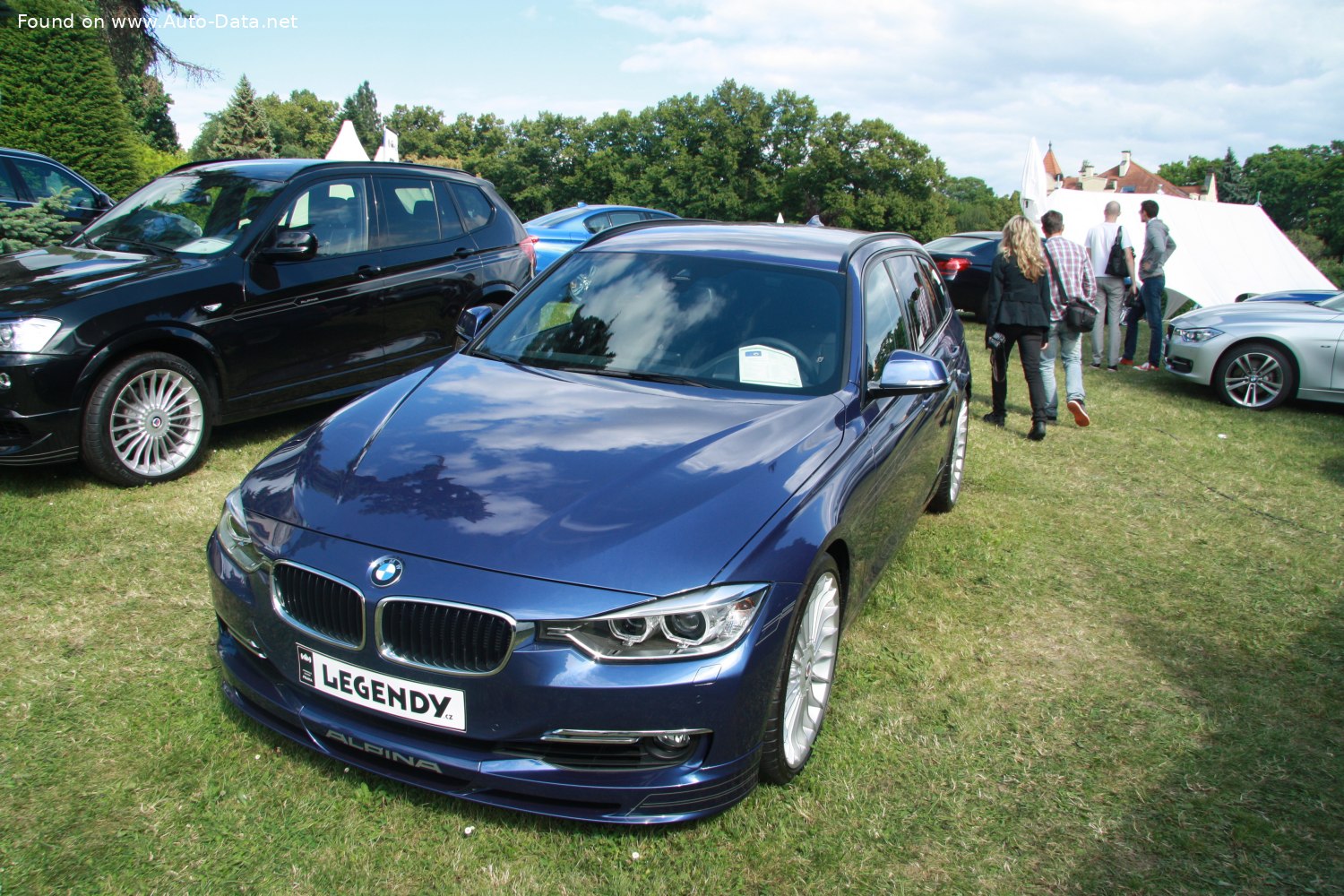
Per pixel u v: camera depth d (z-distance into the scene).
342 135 19.81
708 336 3.41
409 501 2.44
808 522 2.54
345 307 5.61
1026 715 3.20
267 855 2.29
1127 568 4.63
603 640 2.17
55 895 2.12
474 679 2.18
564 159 87.44
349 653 2.28
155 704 2.86
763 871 2.35
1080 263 7.24
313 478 2.63
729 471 2.59
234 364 5.07
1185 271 15.00
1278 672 3.64
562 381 3.24
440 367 3.44
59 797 2.43
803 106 80.69
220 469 5.03
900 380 3.21
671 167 80.19
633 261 3.86
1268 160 114.38
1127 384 9.82
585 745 2.25
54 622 3.32
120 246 5.29
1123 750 3.03
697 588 2.22
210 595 3.59
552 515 2.36
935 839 2.52
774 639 2.34
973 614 3.99
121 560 3.84
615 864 2.32
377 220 5.94
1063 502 5.62
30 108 17.08
